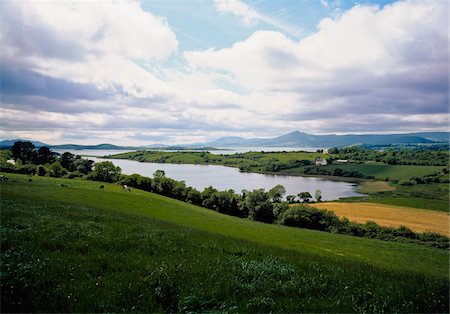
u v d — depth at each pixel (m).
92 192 75.88
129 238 13.58
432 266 47.16
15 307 6.22
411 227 89.19
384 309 7.21
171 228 22.83
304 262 11.98
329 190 173.12
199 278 8.34
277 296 7.71
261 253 13.66
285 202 115.12
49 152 193.62
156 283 7.68
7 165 133.88
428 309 7.23
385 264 42.56
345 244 59.22
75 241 11.92
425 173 193.88
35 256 9.37
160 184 134.25
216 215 85.12
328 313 6.78
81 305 6.40
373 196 146.38
